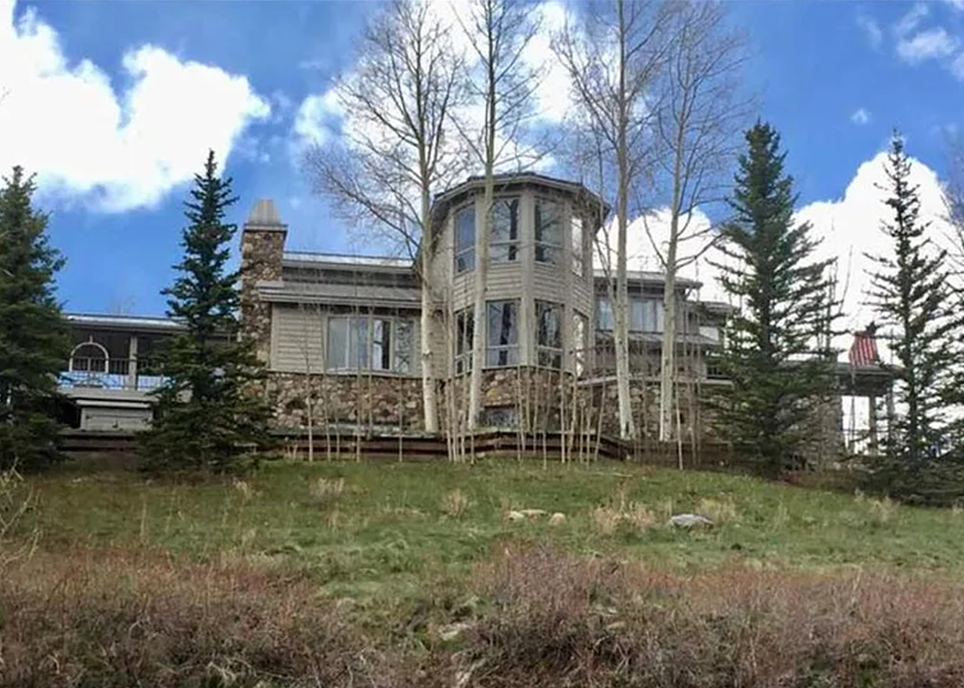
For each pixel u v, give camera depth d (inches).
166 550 339.0
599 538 396.5
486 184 854.5
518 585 263.6
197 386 555.8
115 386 932.0
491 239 908.6
